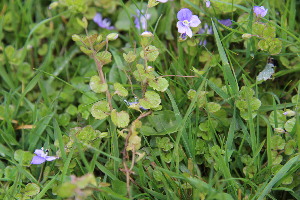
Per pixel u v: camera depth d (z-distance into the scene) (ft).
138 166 1.20
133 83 1.31
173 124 1.24
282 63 1.30
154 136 1.24
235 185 1.16
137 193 1.19
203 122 1.25
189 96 1.23
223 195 1.10
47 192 1.20
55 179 1.19
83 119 1.29
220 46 1.24
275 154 1.19
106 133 1.20
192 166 1.19
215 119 1.24
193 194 1.16
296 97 1.25
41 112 1.29
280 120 1.23
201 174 1.24
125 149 1.18
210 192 1.10
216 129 1.24
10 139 1.27
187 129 1.24
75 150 1.20
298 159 1.15
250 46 1.31
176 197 1.15
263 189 1.15
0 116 1.29
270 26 1.25
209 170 1.23
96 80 1.19
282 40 1.28
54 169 1.23
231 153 1.19
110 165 1.20
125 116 1.17
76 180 1.05
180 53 1.32
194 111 1.27
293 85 1.31
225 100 1.24
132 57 1.23
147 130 1.23
